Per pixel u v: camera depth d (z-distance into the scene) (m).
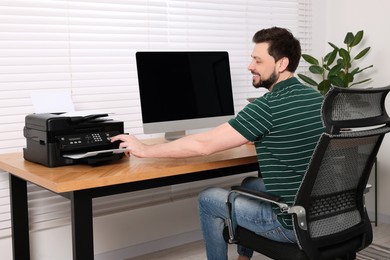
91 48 2.71
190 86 2.50
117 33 2.79
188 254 2.98
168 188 3.10
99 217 2.80
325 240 1.73
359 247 1.88
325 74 3.84
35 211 2.59
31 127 2.11
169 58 2.44
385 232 3.35
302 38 3.76
